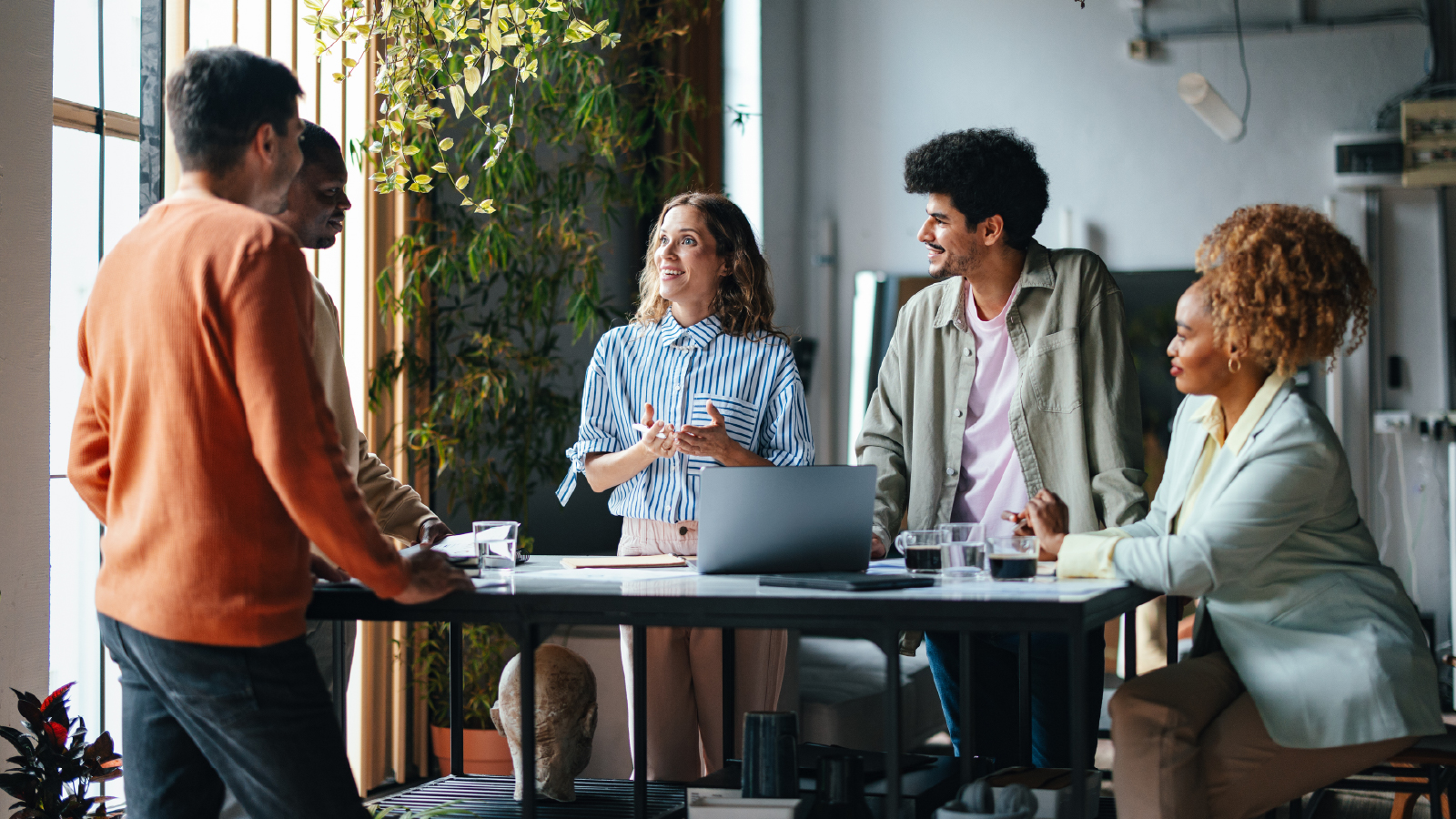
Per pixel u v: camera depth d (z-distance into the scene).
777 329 2.66
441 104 4.05
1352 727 1.84
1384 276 6.02
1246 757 1.90
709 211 2.59
